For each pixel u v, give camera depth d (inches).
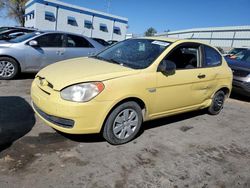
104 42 642.8
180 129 186.9
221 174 133.7
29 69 286.4
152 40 184.1
